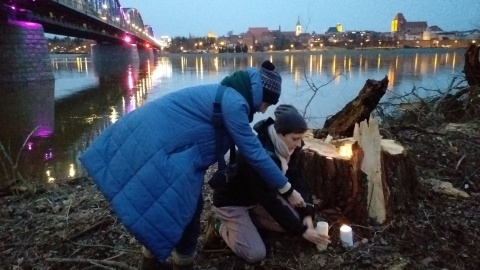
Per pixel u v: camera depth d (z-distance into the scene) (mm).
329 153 2850
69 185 4262
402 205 2984
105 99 23375
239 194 2459
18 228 3139
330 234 2684
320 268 2426
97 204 3475
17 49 27797
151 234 1862
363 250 2551
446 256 2572
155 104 2010
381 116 6121
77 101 22844
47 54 30984
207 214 3133
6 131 14656
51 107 20766
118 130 1988
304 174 2918
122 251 2717
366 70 27281
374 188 2809
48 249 2820
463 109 6215
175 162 1907
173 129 1948
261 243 2455
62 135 13711
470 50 6773
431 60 40062
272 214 2438
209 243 2688
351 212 2793
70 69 56219
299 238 2674
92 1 43625
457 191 3344
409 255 2545
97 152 1979
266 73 2029
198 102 1981
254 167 2074
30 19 30219
